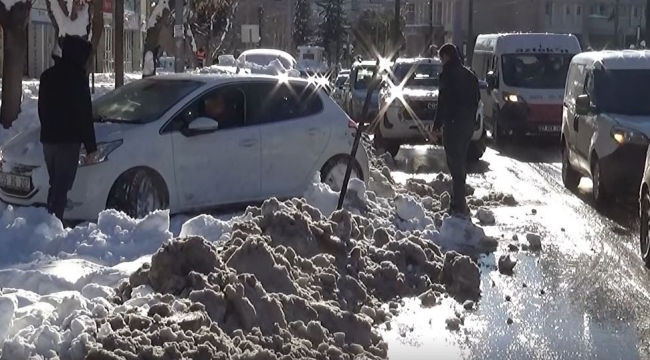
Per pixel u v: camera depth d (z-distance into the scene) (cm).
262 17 7188
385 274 895
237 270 766
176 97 1181
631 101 1540
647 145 1405
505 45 2592
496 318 825
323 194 1188
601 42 7775
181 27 2705
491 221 1309
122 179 1105
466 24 7188
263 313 695
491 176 1877
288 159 1254
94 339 604
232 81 1224
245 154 1208
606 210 1452
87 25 1956
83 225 1027
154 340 610
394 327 792
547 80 2520
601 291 927
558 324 809
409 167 2033
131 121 1155
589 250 1133
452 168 1262
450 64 1248
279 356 651
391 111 2191
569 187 1698
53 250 934
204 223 979
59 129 1017
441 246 1122
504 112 2473
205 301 683
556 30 7581
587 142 1541
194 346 612
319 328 702
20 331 620
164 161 1134
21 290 737
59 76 1017
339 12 7788
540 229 1273
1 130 1830
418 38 5638
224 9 5300
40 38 4709
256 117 1233
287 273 775
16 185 1121
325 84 1491
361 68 2838
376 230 991
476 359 711
